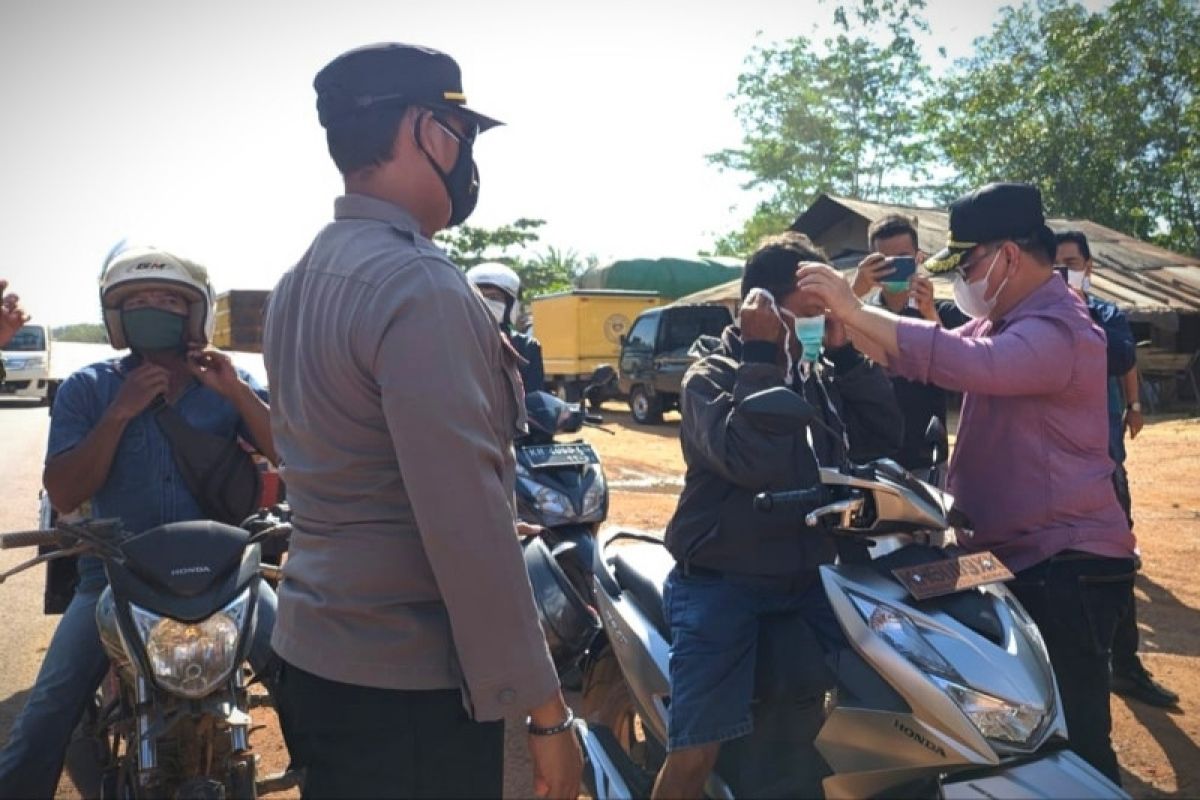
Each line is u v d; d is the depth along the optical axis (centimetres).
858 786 262
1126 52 2781
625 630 329
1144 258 2081
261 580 292
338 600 184
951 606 259
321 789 189
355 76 194
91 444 302
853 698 261
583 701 387
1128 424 575
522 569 180
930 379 286
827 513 273
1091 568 293
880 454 345
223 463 321
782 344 292
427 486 172
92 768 293
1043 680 245
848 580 266
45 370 2388
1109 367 442
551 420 544
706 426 283
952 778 241
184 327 322
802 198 3828
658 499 992
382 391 175
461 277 186
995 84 3028
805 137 3909
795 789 291
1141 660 511
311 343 185
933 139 3378
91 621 297
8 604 652
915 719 245
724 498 294
